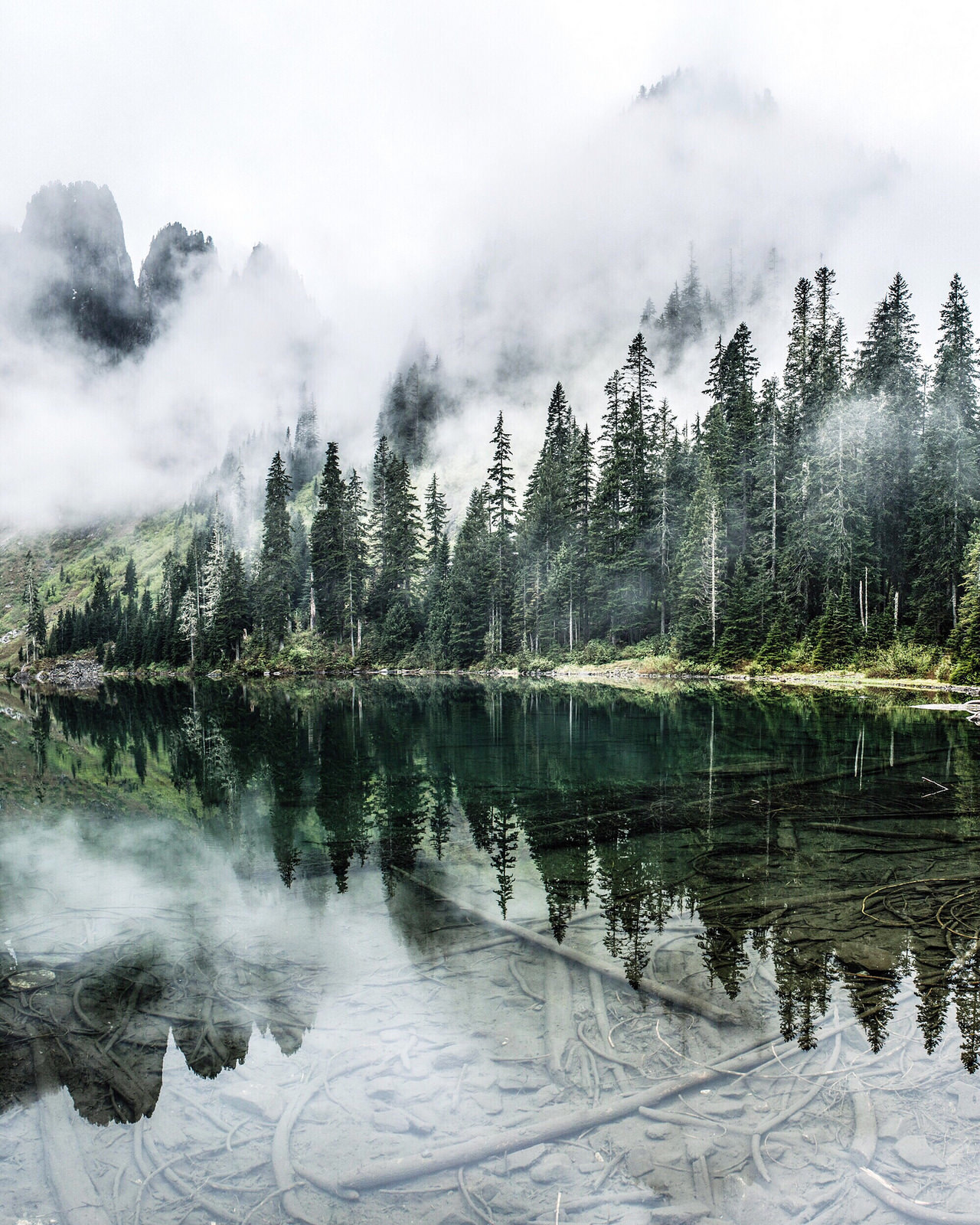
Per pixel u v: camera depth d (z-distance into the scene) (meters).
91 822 11.10
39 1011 5.03
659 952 5.82
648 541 56.06
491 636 63.16
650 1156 3.42
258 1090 4.05
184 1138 3.69
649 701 30.92
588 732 20.98
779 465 51.34
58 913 6.98
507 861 8.64
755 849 8.91
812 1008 4.86
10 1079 4.26
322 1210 3.15
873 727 20.95
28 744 21.41
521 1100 3.88
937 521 39.81
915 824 10.10
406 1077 4.12
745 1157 3.42
